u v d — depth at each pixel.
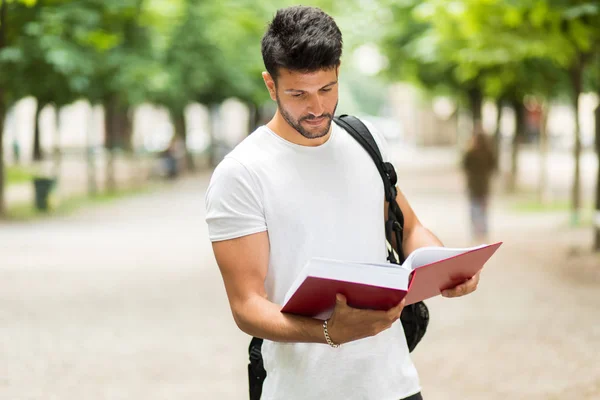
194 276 13.23
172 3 26.28
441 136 82.56
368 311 2.56
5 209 22.67
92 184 30.02
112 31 24.20
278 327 2.72
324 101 2.75
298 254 2.95
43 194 24.42
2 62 20.36
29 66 20.94
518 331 8.99
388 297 2.53
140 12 24.69
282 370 3.03
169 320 9.94
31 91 22.34
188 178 42.00
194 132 77.94
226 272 2.90
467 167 16.91
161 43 27.06
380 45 28.20
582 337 8.62
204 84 37.50
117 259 15.19
